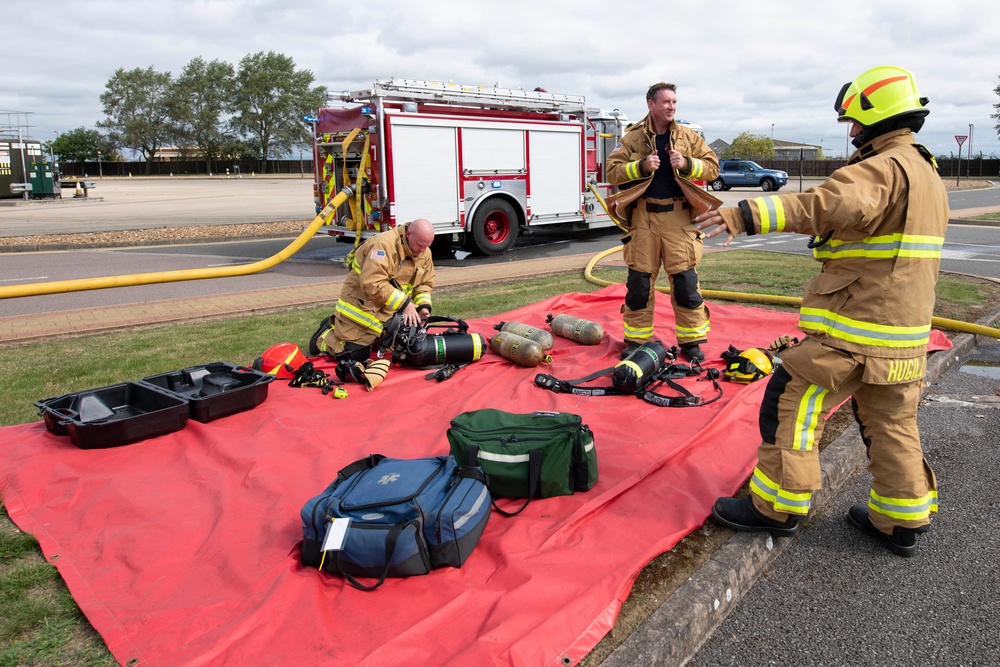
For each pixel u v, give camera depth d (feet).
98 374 18.43
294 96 299.58
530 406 15.89
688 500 11.16
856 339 9.29
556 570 9.22
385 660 7.68
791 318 22.99
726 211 8.84
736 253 42.16
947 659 8.52
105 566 9.84
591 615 8.33
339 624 8.38
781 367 10.18
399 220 38.96
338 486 9.98
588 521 10.64
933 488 10.64
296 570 9.56
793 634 9.06
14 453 13.60
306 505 9.62
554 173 46.60
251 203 99.30
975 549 10.85
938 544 11.02
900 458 10.27
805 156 219.82
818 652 8.72
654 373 16.53
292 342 21.57
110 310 27.07
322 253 46.83
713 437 13.85
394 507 9.30
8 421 15.58
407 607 8.64
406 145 38.81
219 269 30.14
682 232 18.08
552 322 21.86
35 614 8.89
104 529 10.80
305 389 17.15
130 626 8.43
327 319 19.86
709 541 10.34
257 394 15.83
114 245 50.93
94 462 13.16
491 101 42.47
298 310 27.09
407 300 18.17
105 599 9.07
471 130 41.45
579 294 26.94
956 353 19.92
